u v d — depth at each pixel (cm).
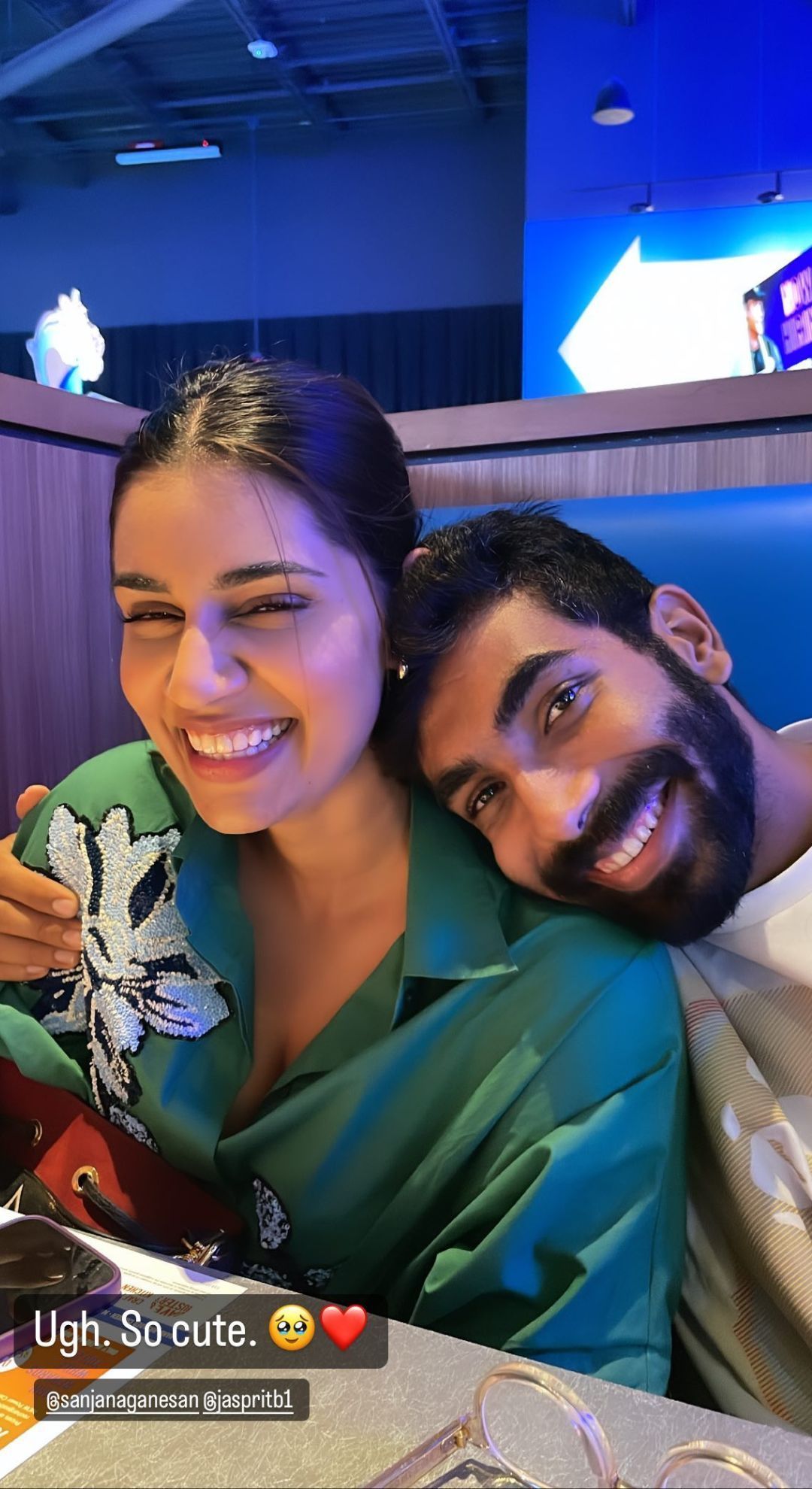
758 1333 70
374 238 773
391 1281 74
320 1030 78
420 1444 46
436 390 778
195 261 792
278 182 778
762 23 588
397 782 79
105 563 136
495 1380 45
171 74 691
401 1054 71
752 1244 68
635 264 617
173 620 68
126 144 773
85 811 92
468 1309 66
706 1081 73
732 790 74
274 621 66
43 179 796
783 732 98
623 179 614
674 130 605
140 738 146
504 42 664
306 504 66
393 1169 73
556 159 621
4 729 124
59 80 692
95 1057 85
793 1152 69
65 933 85
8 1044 84
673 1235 69
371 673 71
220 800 68
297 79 699
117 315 802
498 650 71
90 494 133
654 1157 68
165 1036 81
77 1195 76
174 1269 61
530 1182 65
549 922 74
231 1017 80
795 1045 76
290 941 82
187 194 786
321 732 68
